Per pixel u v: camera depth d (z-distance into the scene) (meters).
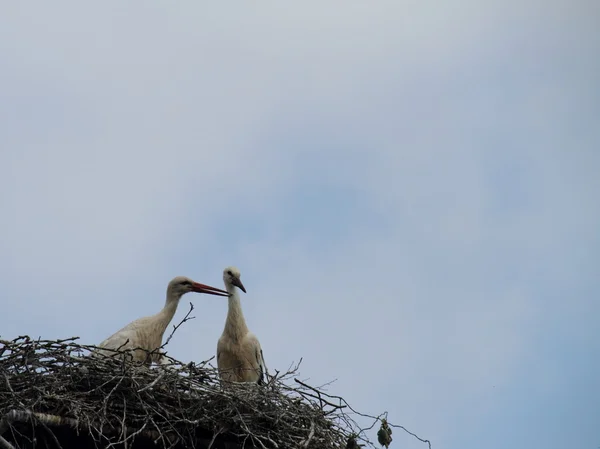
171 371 14.47
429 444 14.52
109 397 13.82
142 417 13.77
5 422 12.84
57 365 13.86
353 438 14.55
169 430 13.88
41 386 13.47
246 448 14.55
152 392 14.09
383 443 14.52
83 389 13.89
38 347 13.86
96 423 13.52
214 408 14.38
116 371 14.01
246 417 14.54
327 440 15.02
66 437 13.68
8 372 13.45
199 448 14.27
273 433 14.66
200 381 14.66
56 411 13.45
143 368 14.34
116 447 13.85
